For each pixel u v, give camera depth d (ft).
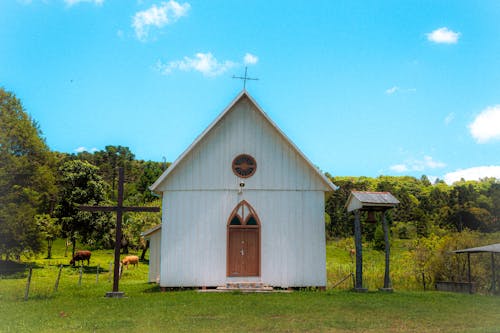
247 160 72.43
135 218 169.68
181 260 69.15
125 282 94.79
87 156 449.06
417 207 263.29
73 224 150.61
